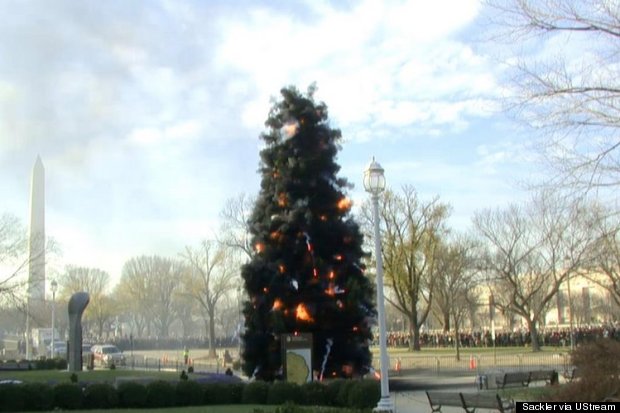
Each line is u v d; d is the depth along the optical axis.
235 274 80.44
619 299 56.78
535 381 29.03
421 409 22.86
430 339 72.06
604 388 16.11
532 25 14.89
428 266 62.16
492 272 69.44
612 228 16.45
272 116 31.23
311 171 30.41
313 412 14.84
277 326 28.97
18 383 24.39
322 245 30.20
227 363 52.56
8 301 48.25
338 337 29.78
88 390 24.50
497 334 69.44
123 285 111.50
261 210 31.22
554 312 107.94
